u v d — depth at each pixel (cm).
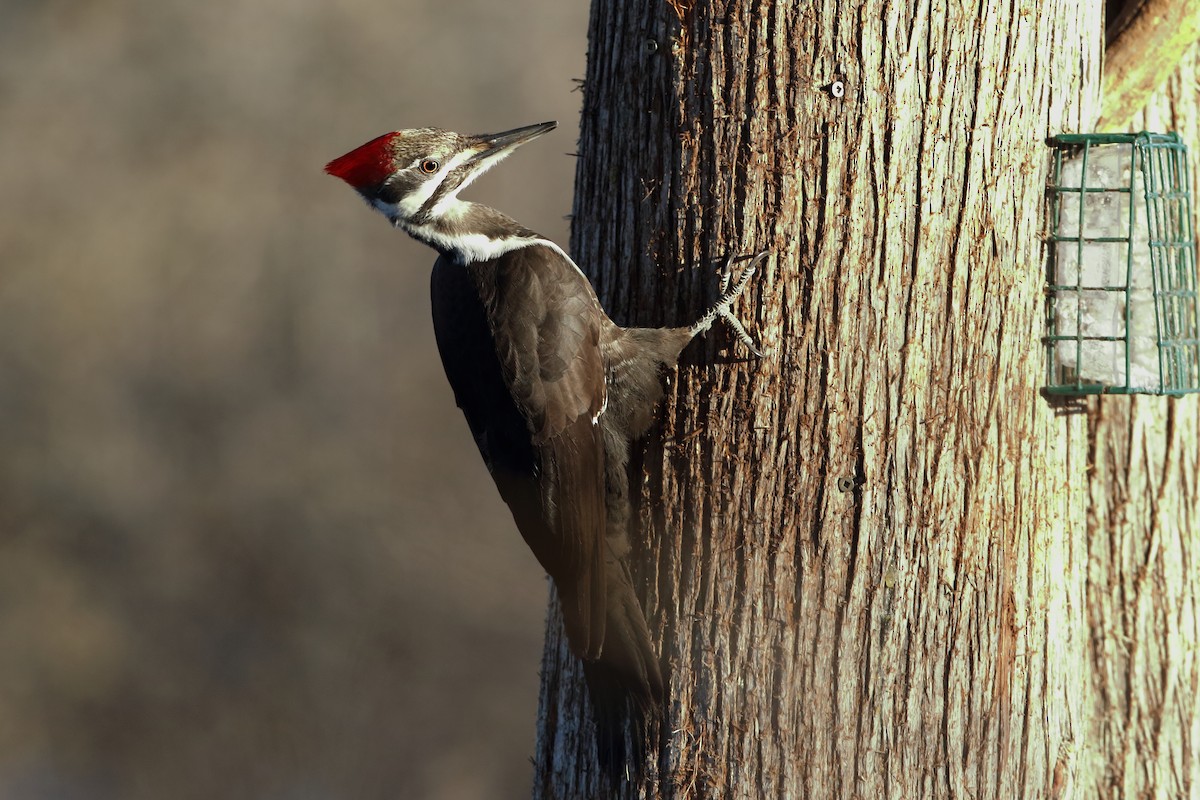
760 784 923
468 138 1106
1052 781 964
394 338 2680
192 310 2706
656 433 973
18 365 2622
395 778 2180
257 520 2461
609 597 973
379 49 2841
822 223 924
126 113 2847
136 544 2452
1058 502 982
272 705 2262
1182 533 1179
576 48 2831
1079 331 967
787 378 930
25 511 2472
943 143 923
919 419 927
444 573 2384
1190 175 1188
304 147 2816
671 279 968
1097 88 988
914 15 918
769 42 927
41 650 2341
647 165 978
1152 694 1180
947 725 926
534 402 1006
